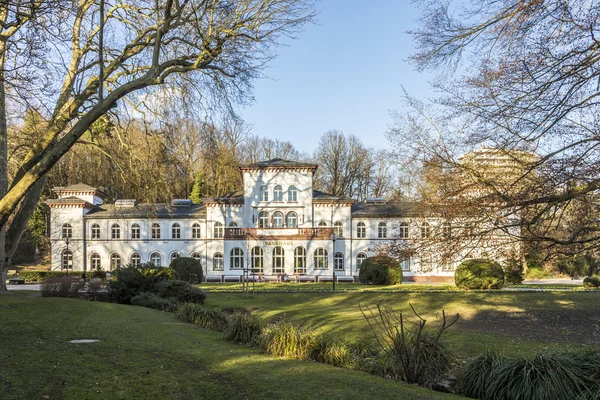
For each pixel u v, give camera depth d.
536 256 10.44
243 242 46.91
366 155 71.62
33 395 6.71
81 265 49.81
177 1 15.02
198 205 54.38
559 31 8.36
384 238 49.25
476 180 10.16
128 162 21.42
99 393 6.98
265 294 26.50
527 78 8.69
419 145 13.04
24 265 56.09
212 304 23.09
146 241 50.47
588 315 17.95
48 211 57.50
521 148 9.38
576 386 7.61
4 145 21.19
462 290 27.67
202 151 20.88
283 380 7.87
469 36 9.88
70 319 14.62
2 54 13.42
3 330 12.23
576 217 8.80
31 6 11.32
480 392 8.38
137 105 19.97
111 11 18.22
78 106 16.80
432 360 9.33
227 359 9.36
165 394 7.04
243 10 16.11
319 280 45.91
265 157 75.38
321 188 72.69
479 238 10.24
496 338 13.80
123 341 11.02
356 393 7.30
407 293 25.00
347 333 15.02
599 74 8.05
